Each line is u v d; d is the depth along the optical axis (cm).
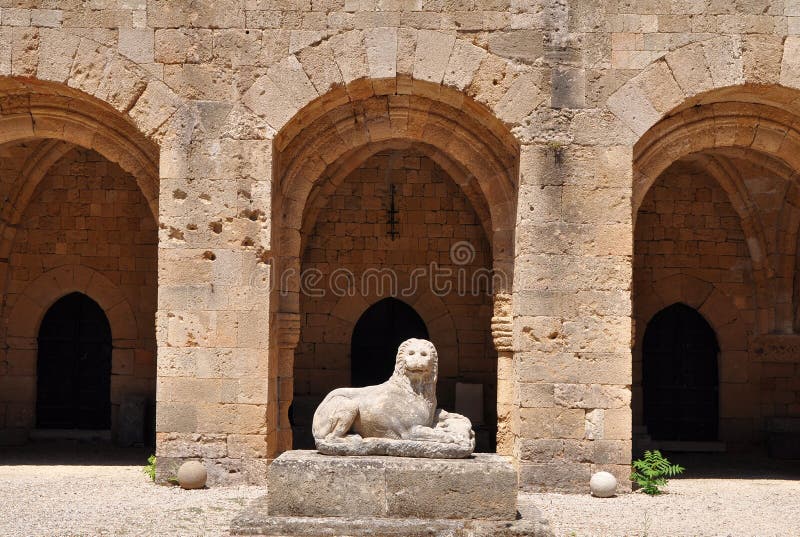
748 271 1739
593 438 1201
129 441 1675
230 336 1217
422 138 1338
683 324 1764
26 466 1405
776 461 1605
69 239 1731
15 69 1239
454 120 1320
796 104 1289
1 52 1240
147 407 1703
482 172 1330
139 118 1237
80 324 1759
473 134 1320
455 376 1730
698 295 1736
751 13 1233
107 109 1292
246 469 1205
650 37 1234
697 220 1747
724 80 1230
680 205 1748
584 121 1230
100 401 1750
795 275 1703
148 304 1725
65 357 1752
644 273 1741
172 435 1209
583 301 1214
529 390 1209
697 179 1750
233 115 1234
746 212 1712
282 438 1298
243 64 1238
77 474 1312
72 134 1344
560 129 1230
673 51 1233
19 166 1670
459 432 966
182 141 1233
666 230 1747
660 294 1738
